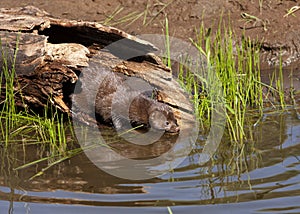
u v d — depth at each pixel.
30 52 11.45
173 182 9.55
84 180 9.74
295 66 15.23
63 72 11.54
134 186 9.47
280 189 9.18
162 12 16.20
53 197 9.13
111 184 9.55
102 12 16.22
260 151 10.69
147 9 16.28
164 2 16.39
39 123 11.68
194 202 8.84
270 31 15.76
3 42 11.45
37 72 11.55
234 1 16.41
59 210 8.70
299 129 11.60
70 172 10.06
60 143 11.27
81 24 12.03
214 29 15.70
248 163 10.21
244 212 8.52
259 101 12.84
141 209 8.66
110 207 8.73
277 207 8.63
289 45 15.55
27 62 11.47
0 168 10.27
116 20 16.00
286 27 15.86
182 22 15.99
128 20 16.00
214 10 16.28
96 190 9.35
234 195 9.04
